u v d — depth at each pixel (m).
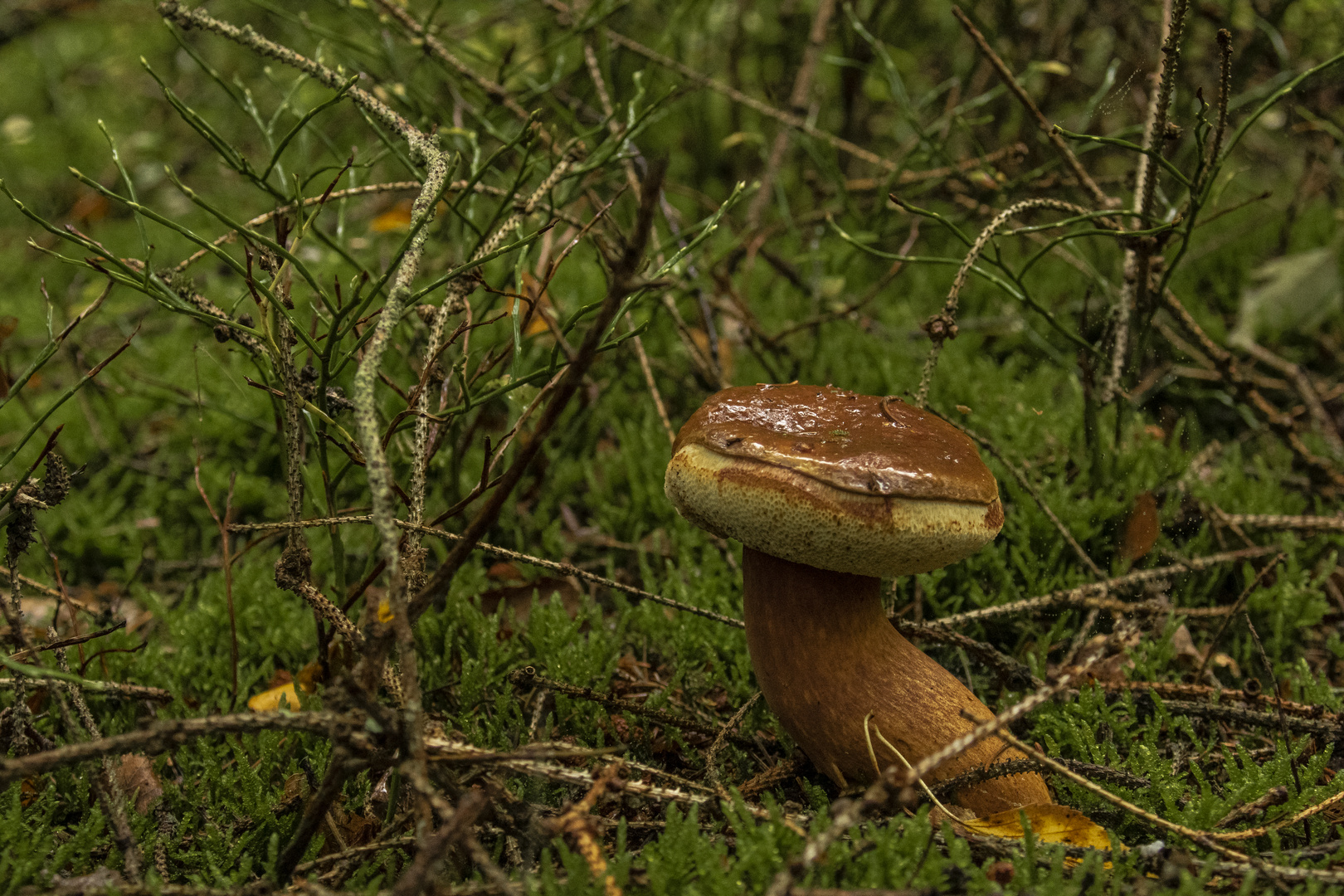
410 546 1.70
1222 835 1.48
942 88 3.72
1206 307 3.90
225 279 4.36
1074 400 3.16
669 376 3.30
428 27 2.91
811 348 3.60
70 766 1.80
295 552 1.71
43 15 6.51
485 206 3.78
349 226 4.33
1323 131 3.77
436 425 2.07
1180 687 2.03
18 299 4.48
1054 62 3.76
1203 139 2.09
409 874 1.10
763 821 1.49
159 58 6.39
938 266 4.34
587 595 2.57
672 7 4.36
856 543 1.41
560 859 1.53
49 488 1.66
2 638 1.90
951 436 1.57
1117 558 2.59
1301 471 3.12
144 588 2.71
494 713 2.04
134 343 3.90
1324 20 3.87
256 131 5.62
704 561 2.60
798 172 4.81
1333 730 1.78
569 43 3.96
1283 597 2.44
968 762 1.57
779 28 5.10
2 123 6.18
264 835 1.70
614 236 2.71
